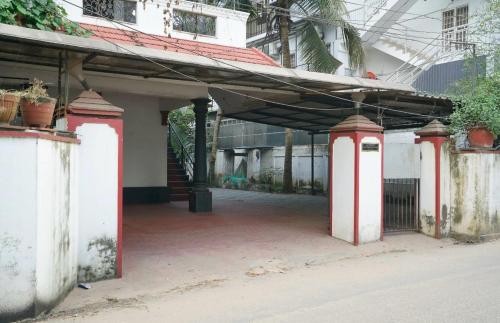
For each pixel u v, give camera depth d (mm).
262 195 19938
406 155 10516
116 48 6980
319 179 20328
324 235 9992
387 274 7176
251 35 24625
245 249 8727
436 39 16453
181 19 11953
